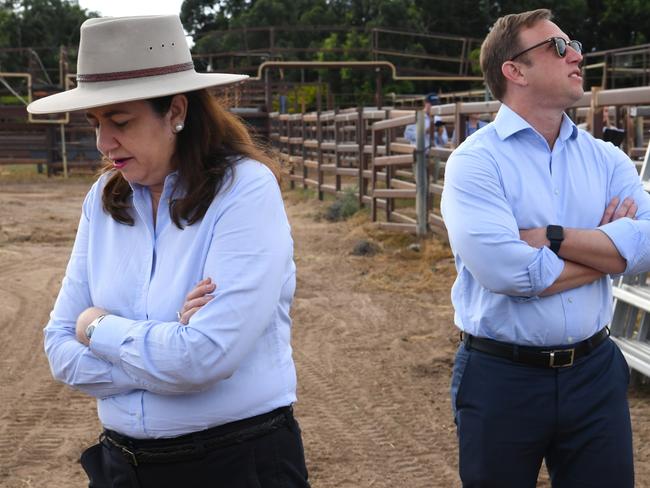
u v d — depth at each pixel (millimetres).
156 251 2322
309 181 17969
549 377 2793
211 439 2283
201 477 2311
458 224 2803
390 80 43750
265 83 25922
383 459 4648
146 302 2299
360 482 4367
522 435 2814
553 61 2795
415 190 11570
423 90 45750
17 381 6047
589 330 2803
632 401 5273
